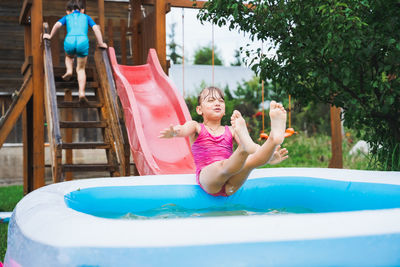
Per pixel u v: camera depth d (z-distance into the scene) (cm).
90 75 627
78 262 141
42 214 175
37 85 588
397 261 153
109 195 300
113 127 501
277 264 143
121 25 752
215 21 503
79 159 1063
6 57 952
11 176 1027
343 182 326
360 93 478
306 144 1271
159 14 651
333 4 403
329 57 446
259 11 463
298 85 504
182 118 548
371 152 534
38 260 148
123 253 141
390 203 287
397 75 429
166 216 274
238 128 239
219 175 271
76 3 589
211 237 144
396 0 412
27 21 711
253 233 146
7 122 582
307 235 148
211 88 313
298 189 339
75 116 1065
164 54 655
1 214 499
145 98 596
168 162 496
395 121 472
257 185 334
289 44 486
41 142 587
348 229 152
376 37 407
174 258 141
